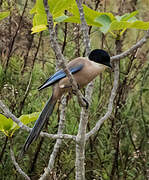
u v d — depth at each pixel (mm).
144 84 12141
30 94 10836
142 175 11102
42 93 11094
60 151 10234
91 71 7633
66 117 10789
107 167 11086
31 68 11508
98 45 12148
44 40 11945
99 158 10586
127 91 11516
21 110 10398
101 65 7680
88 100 7422
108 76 11586
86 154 10898
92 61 7730
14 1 11203
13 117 6902
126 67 11672
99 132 11133
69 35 11156
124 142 11555
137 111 11953
